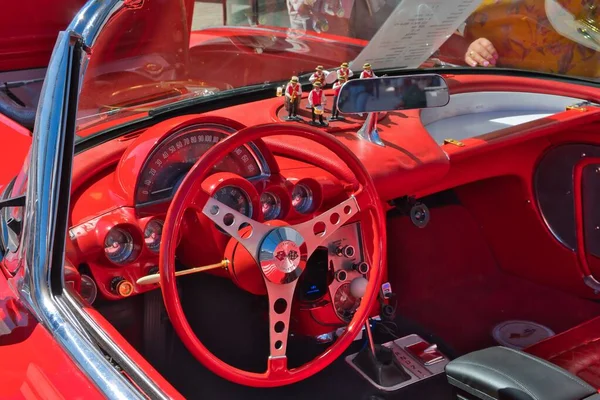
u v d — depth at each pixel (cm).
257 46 230
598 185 256
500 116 262
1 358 138
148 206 165
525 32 271
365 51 248
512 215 278
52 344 135
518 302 275
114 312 177
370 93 166
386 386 221
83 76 141
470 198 287
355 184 183
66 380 126
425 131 218
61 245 138
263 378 152
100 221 158
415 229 277
